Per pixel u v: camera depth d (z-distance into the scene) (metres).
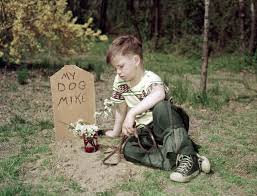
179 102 2.86
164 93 1.71
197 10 6.07
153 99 1.67
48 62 4.11
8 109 2.65
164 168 1.71
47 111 2.63
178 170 1.63
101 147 1.91
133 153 1.74
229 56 5.28
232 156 1.94
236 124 2.46
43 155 1.88
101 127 2.29
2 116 2.51
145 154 1.74
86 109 2.01
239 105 2.92
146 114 1.75
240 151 2.00
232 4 5.69
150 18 6.58
